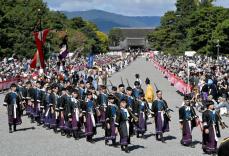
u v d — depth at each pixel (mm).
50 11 110688
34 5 90688
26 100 26891
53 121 23234
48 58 72125
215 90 31266
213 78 35969
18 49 70625
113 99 19672
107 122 19562
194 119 19750
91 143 20531
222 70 47469
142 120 21422
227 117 29188
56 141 21000
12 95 23266
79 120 21375
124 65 100125
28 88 26531
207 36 82188
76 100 21469
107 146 19812
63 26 112125
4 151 18781
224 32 75312
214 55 79312
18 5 86625
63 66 45688
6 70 51438
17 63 61906
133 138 21703
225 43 76438
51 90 23719
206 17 84750
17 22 75188
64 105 21859
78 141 21016
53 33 85250
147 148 19359
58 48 78812
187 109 19609
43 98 24672
